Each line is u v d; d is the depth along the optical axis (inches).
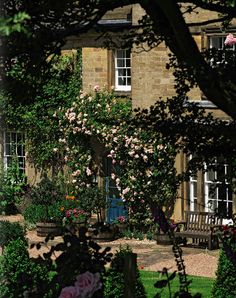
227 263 615.5
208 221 1005.2
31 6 322.7
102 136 1128.2
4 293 449.7
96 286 314.0
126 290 333.1
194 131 392.2
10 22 243.8
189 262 894.4
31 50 339.9
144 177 1048.2
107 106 1138.0
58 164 1213.7
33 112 1211.9
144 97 1098.7
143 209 1060.5
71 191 1160.2
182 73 397.4
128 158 1087.6
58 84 1179.3
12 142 1270.9
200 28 1045.2
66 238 337.7
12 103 367.9
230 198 1014.4
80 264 329.7
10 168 1268.5
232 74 377.1
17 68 348.5
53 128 1203.9
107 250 339.3
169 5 303.0
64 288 311.4
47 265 343.0
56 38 344.8
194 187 1047.0
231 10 362.3
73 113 1159.6
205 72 325.7
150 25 385.1
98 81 1161.4
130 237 1056.8
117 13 1124.5
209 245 969.5
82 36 1167.6
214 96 329.7
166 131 395.9
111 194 1139.3
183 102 401.4
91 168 1159.6
